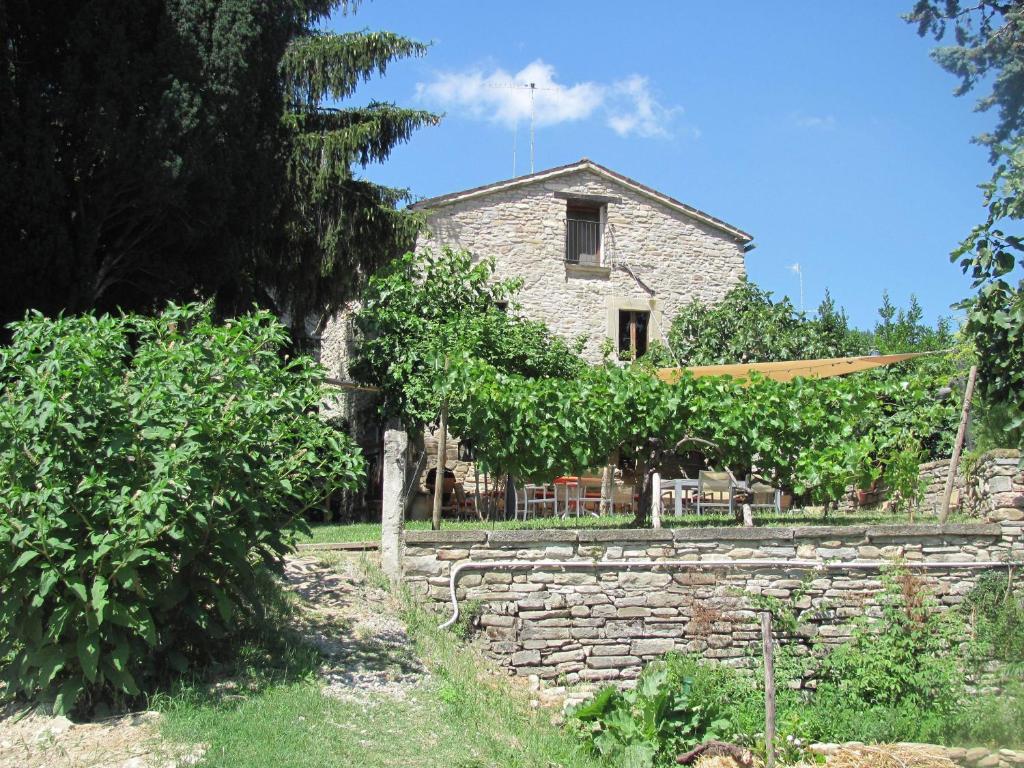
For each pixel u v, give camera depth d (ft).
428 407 49.83
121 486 20.42
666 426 36.19
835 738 28.76
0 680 21.31
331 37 56.65
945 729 29.01
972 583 32.99
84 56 36.73
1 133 34.55
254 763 18.26
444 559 30.53
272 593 27.20
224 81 38.88
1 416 19.49
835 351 65.82
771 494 50.93
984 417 37.11
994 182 31.65
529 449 35.40
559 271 69.77
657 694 25.72
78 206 37.11
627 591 31.12
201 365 22.35
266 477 23.08
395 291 52.80
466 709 23.61
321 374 24.45
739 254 74.64
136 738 19.16
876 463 40.47
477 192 68.59
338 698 22.33
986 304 32.53
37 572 19.92
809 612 31.78
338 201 55.83
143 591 20.21
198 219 39.73
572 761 22.94
